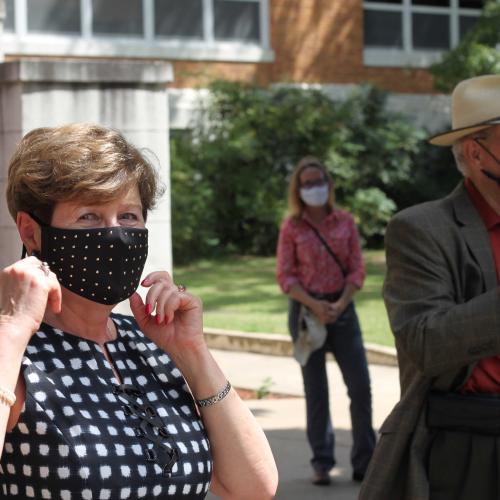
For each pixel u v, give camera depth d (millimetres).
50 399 2781
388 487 4066
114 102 8547
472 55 24219
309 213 7930
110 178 2895
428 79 26516
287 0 25000
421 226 4090
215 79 23859
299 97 23672
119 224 2980
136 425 2895
